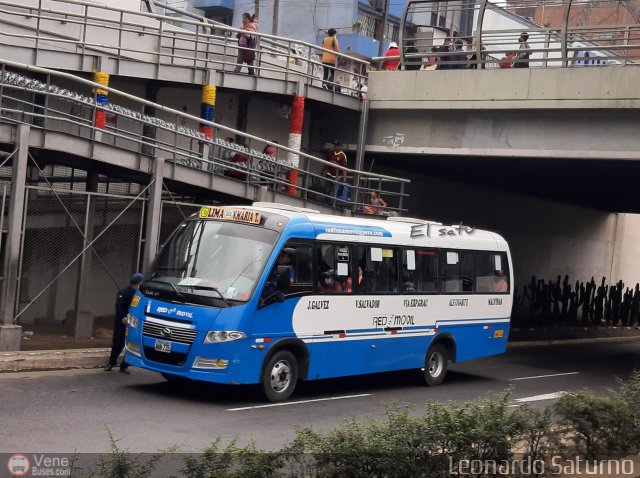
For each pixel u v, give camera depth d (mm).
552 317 37844
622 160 22469
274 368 14109
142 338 13953
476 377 20000
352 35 45594
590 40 22953
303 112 25125
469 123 24562
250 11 48969
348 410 13945
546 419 8805
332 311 15047
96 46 20562
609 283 46969
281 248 14117
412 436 7309
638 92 21672
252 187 20344
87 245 17766
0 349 15250
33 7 20688
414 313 16906
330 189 24516
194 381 15453
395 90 25438
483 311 18781
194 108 24328
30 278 19672
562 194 37812
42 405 12070
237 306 13508
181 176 18844
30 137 16188
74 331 18312
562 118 23047
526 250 38688
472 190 34375
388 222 16734
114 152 17531
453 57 27641
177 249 14461
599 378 21953
